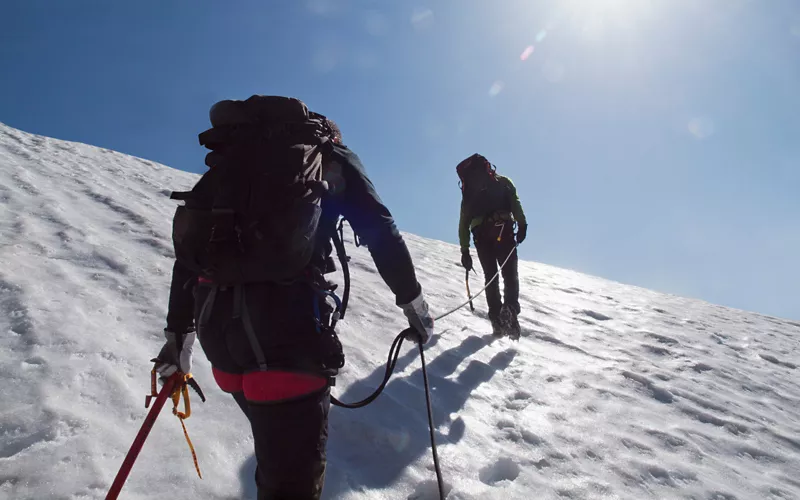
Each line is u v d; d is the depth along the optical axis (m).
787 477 3.23
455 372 3.94
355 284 5.87
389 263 1.52
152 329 3.48
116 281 4.24
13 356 2.74
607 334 6.02
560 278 10.34
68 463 2.06
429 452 2.75
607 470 2.89
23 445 2.11
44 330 3.06
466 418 3.23
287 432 1.34
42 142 11.36
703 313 8.70
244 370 1.37
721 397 4.42
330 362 1.42
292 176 1.38
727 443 3.53
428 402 1.89
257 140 1.42
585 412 3.61
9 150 9.65
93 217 6.28
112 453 2.18
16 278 3.82
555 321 6.26
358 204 1.54
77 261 4.58
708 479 2.98
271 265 1.33
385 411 3.09
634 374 4.48
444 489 2.46
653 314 7.77
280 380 1.33
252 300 1.35
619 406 3.80
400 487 2.45
